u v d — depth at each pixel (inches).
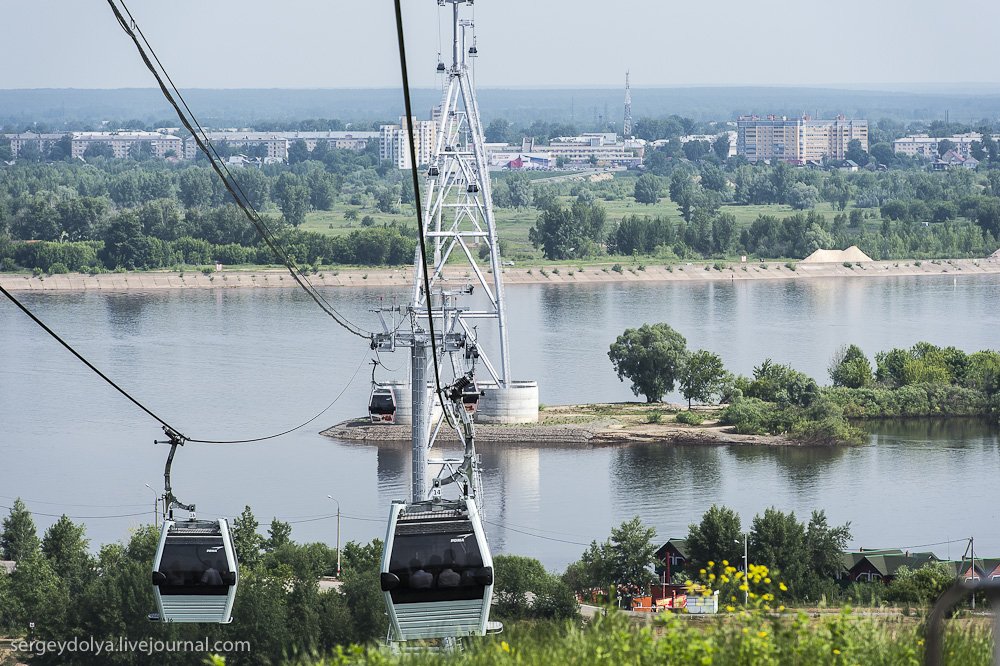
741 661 1333.7
